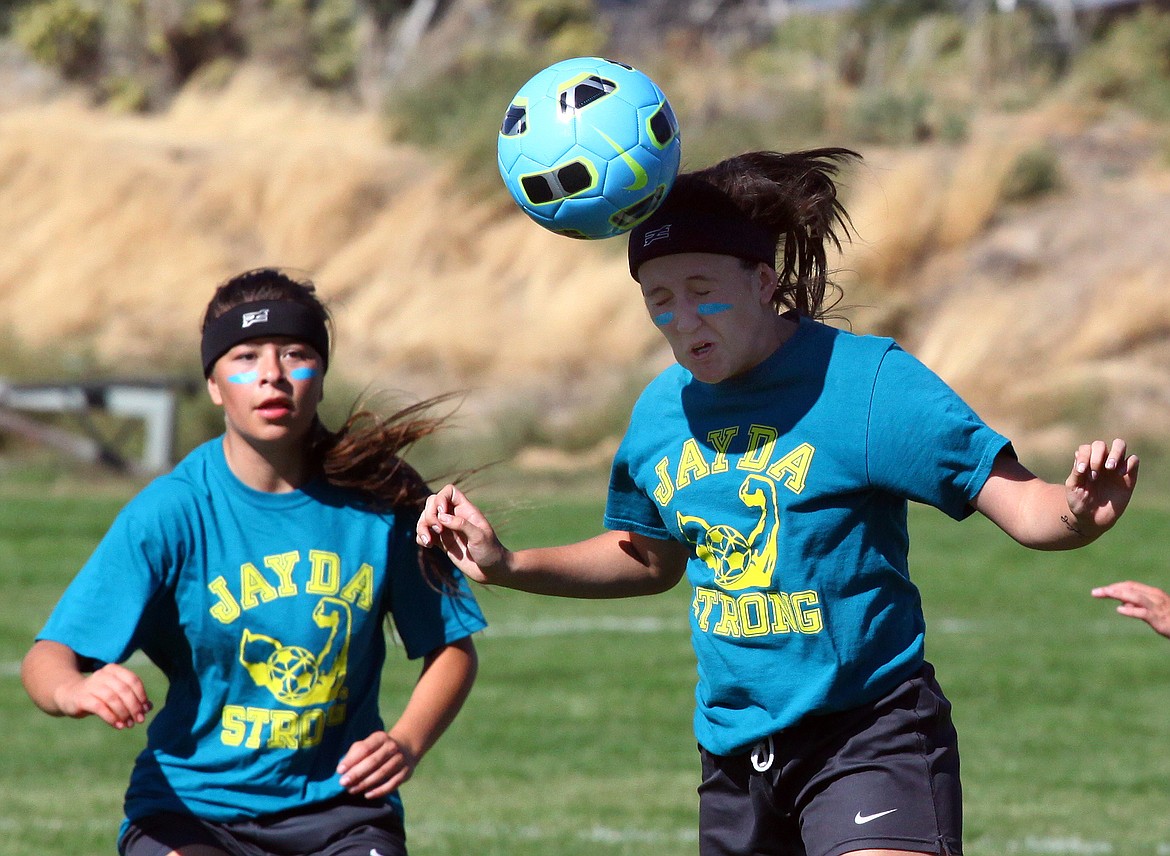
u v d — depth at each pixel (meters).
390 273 83.75
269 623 13.38
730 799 13.39
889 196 79.62
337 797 13.37
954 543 47.94
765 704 12.85
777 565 12.62
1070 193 82.38
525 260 83.25
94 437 61.84
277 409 13.35
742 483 12.72
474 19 115.00
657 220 12.66
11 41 119.19
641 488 13.66
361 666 13.73
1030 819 22.72
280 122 101.19
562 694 30.69
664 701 30.14
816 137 88.12
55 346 74.69
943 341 72.56
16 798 23.86
